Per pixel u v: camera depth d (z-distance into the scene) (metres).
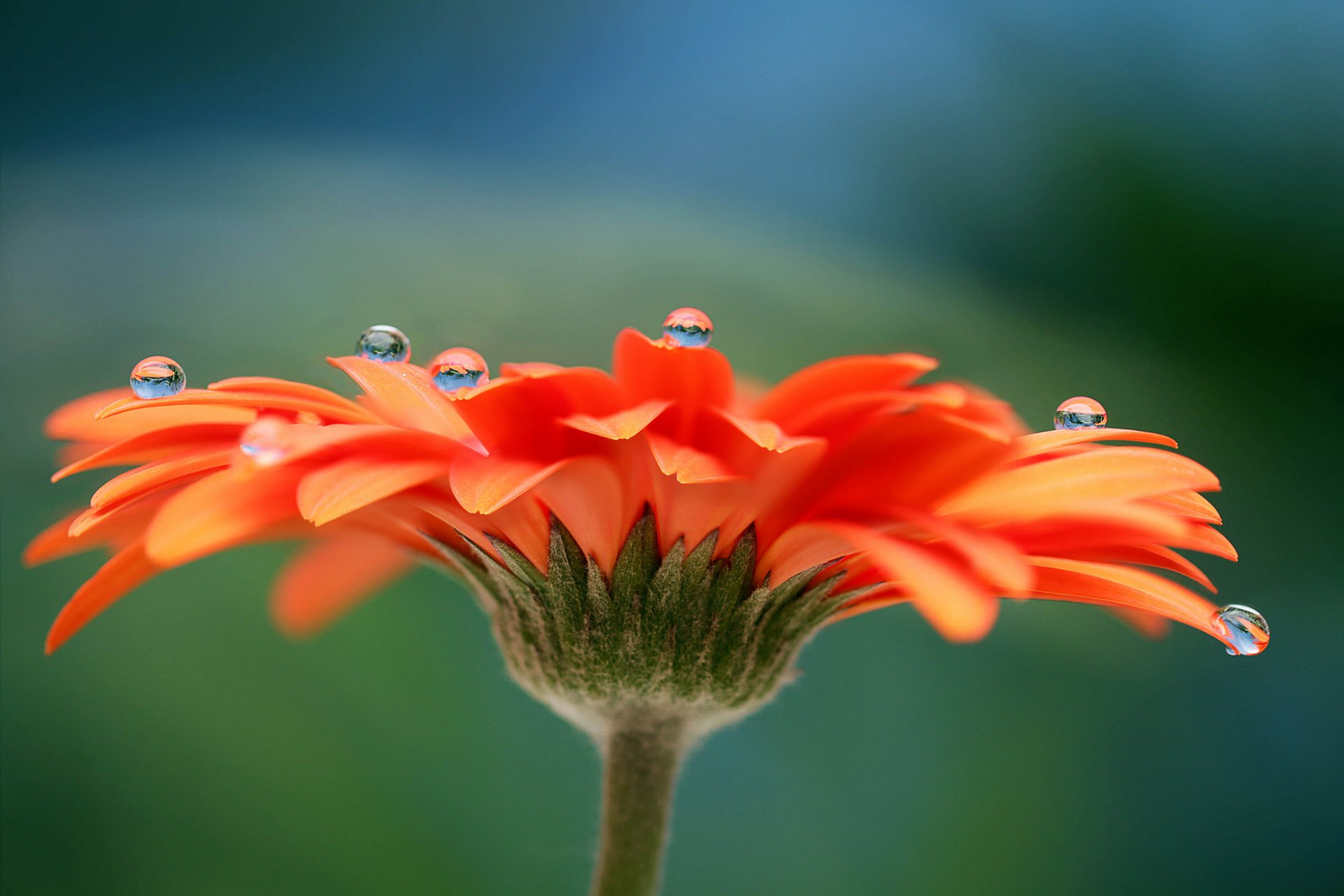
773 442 0.24
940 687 0.35
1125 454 0.25
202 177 0.40
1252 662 0.35
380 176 0.42
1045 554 0.25
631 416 0.24
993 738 0.35
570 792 0.34
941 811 0.34
